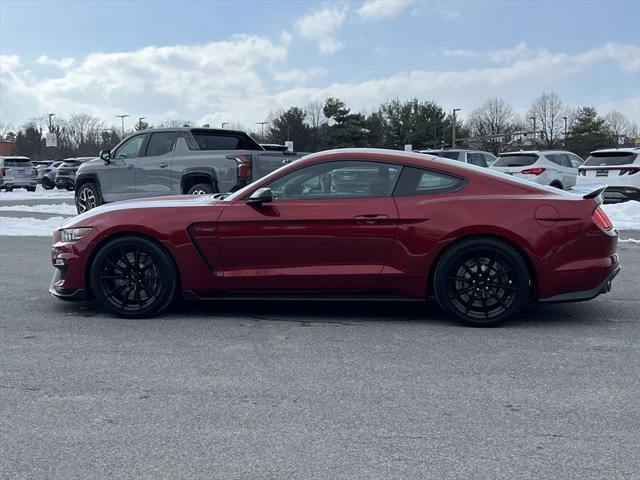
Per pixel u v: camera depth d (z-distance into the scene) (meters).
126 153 13.50
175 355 4.91
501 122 80.44
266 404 3.95
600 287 5.60
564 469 3.13
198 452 3.33
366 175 5.78
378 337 5.38
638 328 5.63
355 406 3.91
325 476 3.08
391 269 5.67
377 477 3.06
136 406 3.93
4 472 3.14
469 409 3.86
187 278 5.87
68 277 6.00
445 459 3.24
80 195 13.98
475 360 4.77
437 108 74.00
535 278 5.59
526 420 3.70
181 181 12.84
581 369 4.55
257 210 5.76
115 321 5.91
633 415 3.76
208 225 5.79
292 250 5.73
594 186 6.06
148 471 3.14
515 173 18.73
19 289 7.35
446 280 5.62
